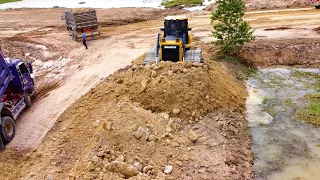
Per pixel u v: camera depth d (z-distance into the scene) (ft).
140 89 48.62
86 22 87.20
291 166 39.65
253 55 71.31
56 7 139.85
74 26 86.63
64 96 56.54
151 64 55.16
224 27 67.36
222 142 42.52
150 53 63.46
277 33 81.56
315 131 45.96
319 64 67.87
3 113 43.11
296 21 89.71
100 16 113.80
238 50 70.44
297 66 68.59
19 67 50.52
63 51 81.51
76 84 61.21
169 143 40.09
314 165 39.60
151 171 35.53
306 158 40.86
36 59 77.36
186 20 61.00
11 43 89.66
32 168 37.60
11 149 41.73
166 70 51.39
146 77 51.11
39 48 84.79
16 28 105.91
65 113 49.98
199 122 45.96
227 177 36.37
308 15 93.81
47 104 54.03
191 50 62.85
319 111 49.96
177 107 46.62
